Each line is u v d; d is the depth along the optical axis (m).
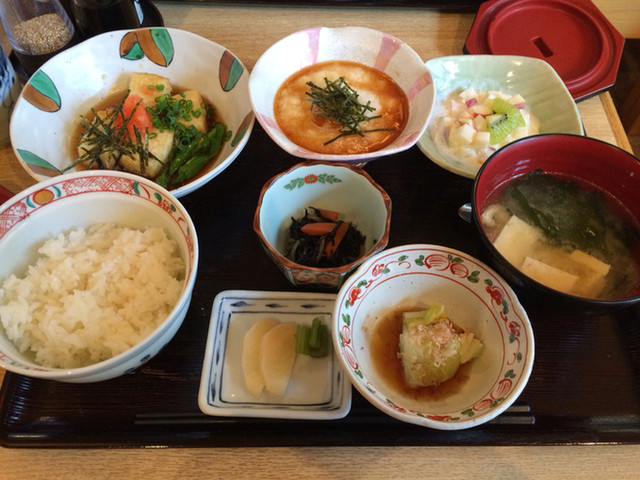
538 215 0.36
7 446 0.30
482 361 0.32
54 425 0.31
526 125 0.42
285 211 0.38
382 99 0.42
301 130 0.40
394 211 0.40
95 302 0.31
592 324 0.35
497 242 0.36
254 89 0.39
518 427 0.31
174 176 0.40
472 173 0.37
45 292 0.32
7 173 0.41
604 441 0.31
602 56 0.47
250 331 0.33
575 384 0.33
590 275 0.34
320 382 0.32
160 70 0.45
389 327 0.33
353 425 0.31
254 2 0.52
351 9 0.52
